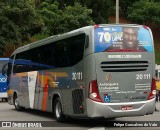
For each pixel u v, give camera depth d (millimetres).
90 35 13922
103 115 13836
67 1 55250
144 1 63281
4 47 35969
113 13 64812
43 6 46781
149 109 14422
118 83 14023
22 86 20938
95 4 57312
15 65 22312
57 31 44406
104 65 13914
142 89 14352
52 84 16719
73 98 14844
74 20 43812
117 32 14164
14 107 24375
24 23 38188
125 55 14164
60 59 15938
